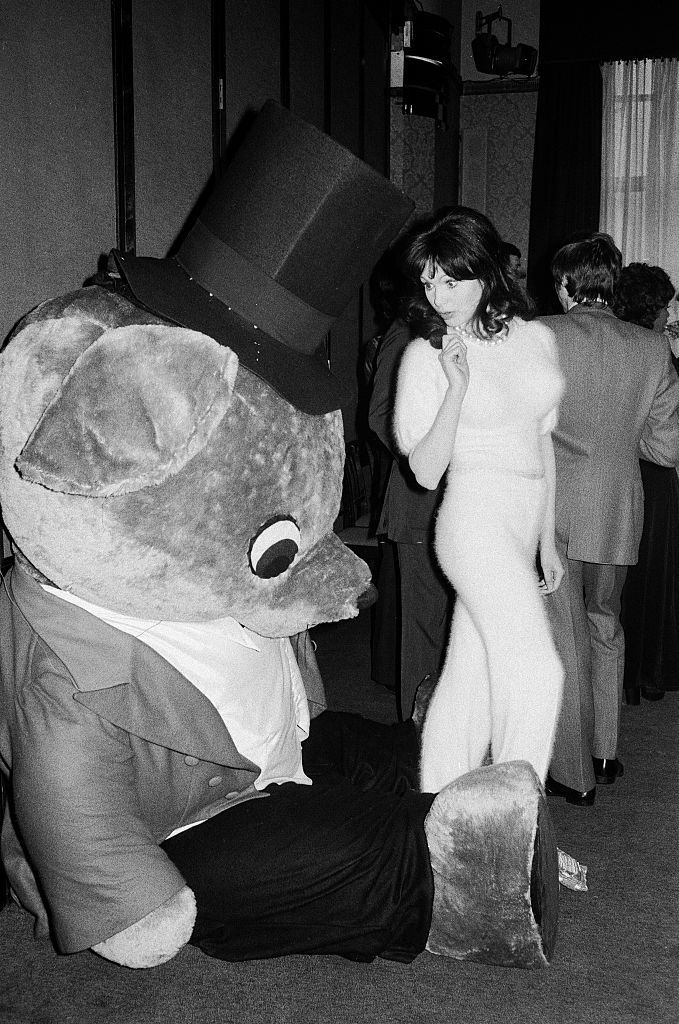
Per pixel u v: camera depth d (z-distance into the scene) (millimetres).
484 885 1910
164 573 1711
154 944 1722
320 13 5078
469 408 2320
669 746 3363
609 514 2789
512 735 2322
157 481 1551
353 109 5785
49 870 1724
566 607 2803
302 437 1809
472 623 2424
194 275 1773
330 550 1979
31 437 1531
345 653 4469
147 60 3188
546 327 2475
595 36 7574
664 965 2080
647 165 7840
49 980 2000
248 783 1988
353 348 5777
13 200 2445
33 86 2525
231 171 1784
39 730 1741
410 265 2297
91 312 1713
